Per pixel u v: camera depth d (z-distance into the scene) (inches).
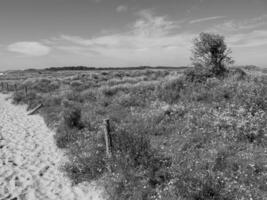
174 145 261.9
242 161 211.9
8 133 392.8
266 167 200.4
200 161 213.6
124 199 176.6
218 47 600.4
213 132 290.2
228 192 168.2
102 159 233.9
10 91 1088.2
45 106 589.0
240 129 286.7
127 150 232.4
